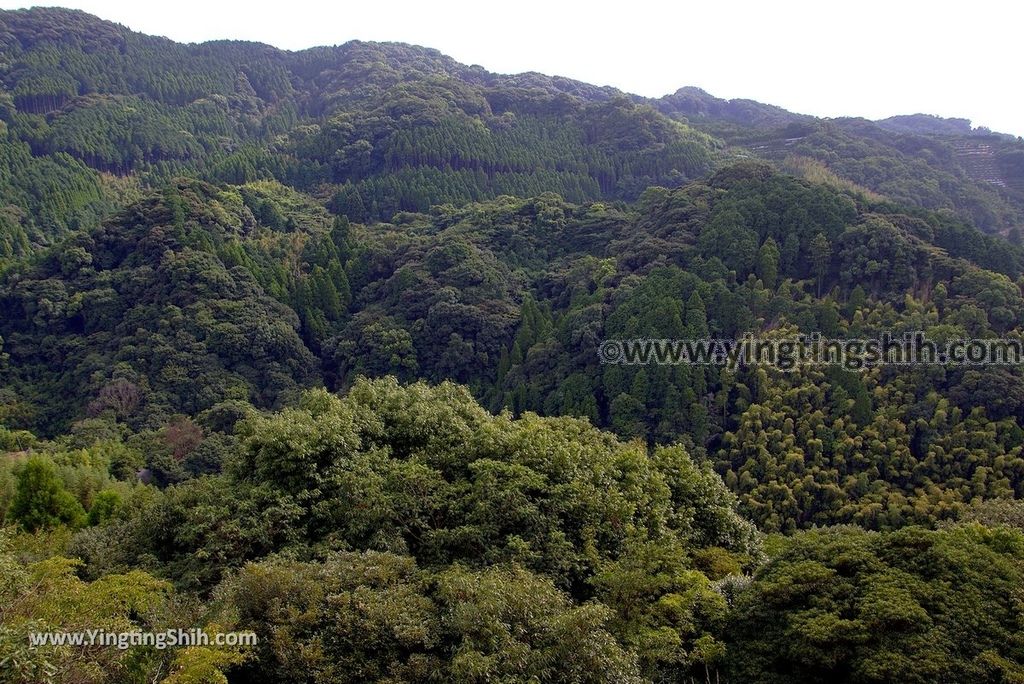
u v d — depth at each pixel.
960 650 12.36
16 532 23.91
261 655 12.74
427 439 20.48
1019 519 28.48
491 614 12.37
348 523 17.25
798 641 13.63
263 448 18.91
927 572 13.93
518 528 16.84
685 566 18.84
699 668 15.34
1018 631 12.61
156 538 19.53
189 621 12.59
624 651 13.36
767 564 16.80
